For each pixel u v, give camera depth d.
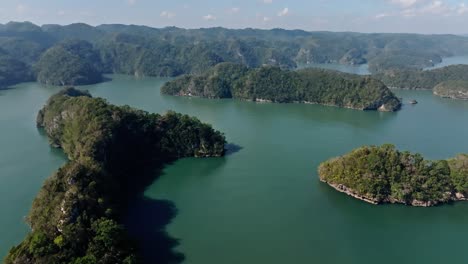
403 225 140.88
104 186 138.50
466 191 154.38
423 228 138.88
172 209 149.38
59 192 125.25
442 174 155.62
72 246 104.81
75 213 114.88
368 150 164.12
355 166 160.62
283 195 161.50
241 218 143.12
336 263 118.94
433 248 127.75
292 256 121.62
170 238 129.38
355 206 152.50
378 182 152.75
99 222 113.94
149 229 134.62
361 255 123.12
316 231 136.00
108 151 168.75
